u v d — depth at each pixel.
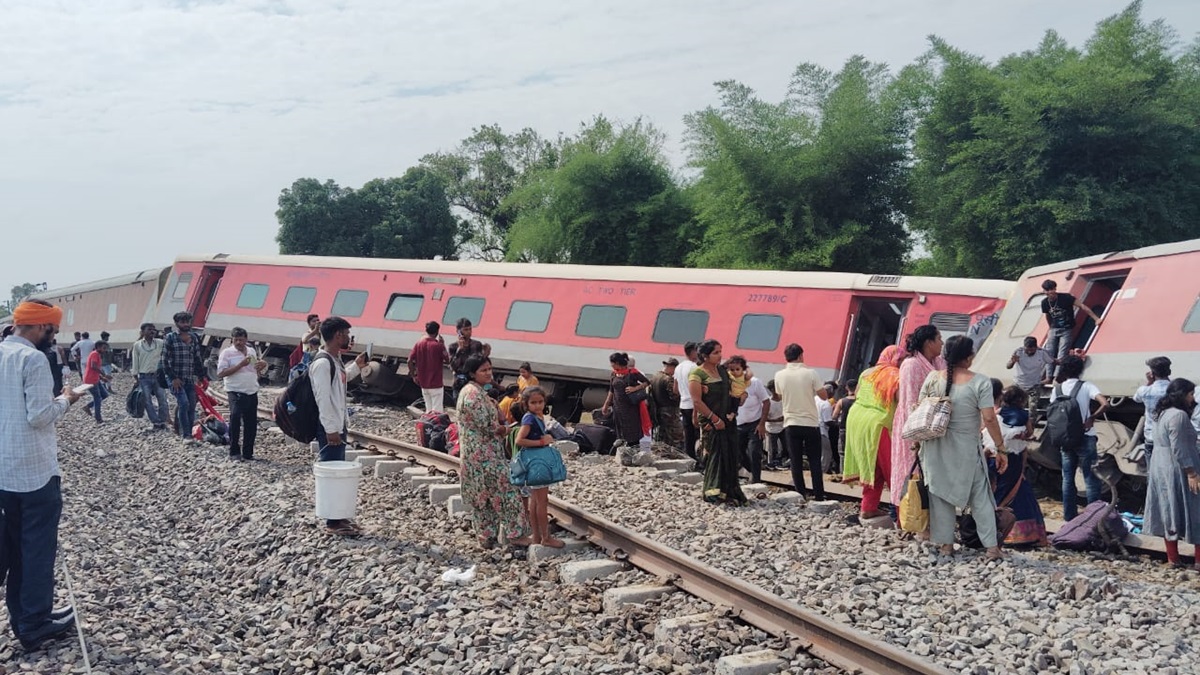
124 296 33.53
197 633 7.02
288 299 25.00
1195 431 8.65
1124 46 24.61
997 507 9.16
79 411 20.86
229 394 13.76
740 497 10.66
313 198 48.06
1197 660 5.89
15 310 6.39
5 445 6.08
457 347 16.47
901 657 5.60
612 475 12.08
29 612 6.21
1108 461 11.84
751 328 17.25
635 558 8.12
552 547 8.56
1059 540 9.36
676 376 14.19
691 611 6.92
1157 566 8.84
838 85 29.23
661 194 34.78
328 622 7.18
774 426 14.04
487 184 53.72
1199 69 28.08
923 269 33.12
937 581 7.61
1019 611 6.80
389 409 20.84
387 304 22.83
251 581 8.51
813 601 7.05
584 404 19.50
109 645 6.48
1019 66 28.48
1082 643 6.12
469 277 21.59
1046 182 24.14
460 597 7.24
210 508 11.16
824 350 16.36
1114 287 13.70
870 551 8.57
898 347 9.89
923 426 8.27
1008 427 9.16
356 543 8.83
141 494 12.57
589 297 19.56
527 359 19.98
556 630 6.63
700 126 31.16
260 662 6.61
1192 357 11.09
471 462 8.85
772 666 5.89
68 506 11.45
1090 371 12.43
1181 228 23.36
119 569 8.72
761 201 29.05
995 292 15.14
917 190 28.00
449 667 6.13
